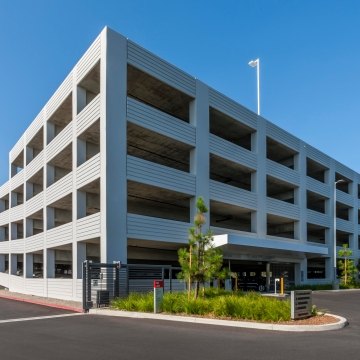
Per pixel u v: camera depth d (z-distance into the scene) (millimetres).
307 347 9922
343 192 48781
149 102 29469
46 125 32688
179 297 17375
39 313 18625
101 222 22594
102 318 16078
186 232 27203
